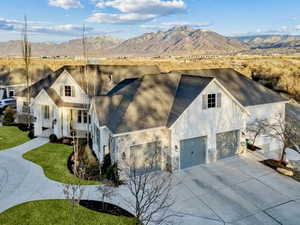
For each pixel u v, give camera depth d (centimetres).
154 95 1833
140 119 1631
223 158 1875
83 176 1459
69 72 2484
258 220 1172
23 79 3962
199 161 1780
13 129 2747
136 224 1123
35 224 1125
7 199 1330
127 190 1441
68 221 1147
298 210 1243
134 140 1584
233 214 1220
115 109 1788
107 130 1681
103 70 2731
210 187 1470
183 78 2019
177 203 1314
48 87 2555
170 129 1612
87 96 2380
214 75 2319
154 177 1590
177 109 1698
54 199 1334
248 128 2039
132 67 2952
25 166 1756
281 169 1645
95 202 1316
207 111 1739
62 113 2455
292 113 3328
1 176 1602
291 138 1853
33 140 2367
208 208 1270
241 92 2145
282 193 1402
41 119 2488
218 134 1825
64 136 2472
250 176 1600
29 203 1294
